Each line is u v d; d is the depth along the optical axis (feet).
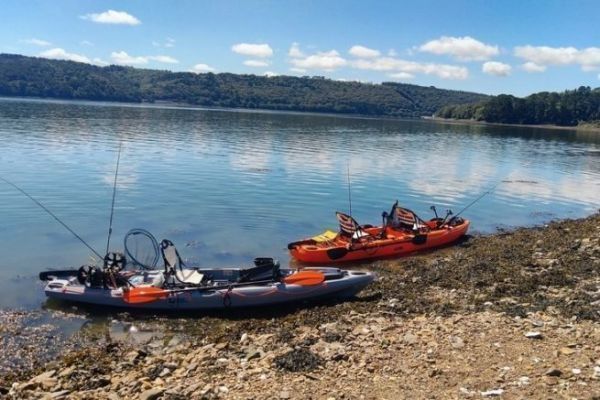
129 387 28.19
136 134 177.88
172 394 26.27
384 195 96.48
